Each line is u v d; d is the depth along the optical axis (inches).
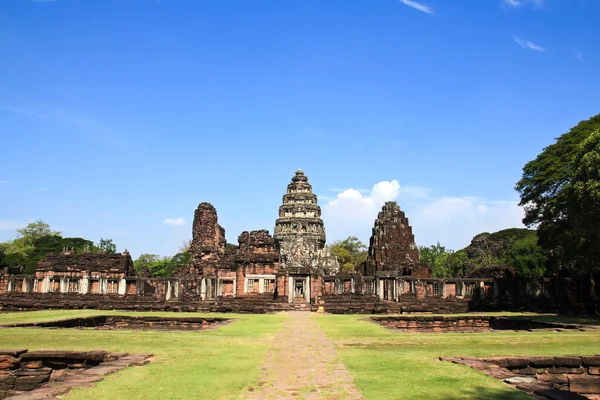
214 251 3090.6
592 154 1528.1
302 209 5634.8
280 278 2406.5
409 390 612.1
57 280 2746.1
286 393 596.7
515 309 2425.0
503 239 4972.9
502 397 589.0
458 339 1061.8
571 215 1765.5
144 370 726.5
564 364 808.9
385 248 3292.3
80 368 853.8
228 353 877.8
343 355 861.2
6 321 1448.1
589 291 2193.7
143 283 2608.3
